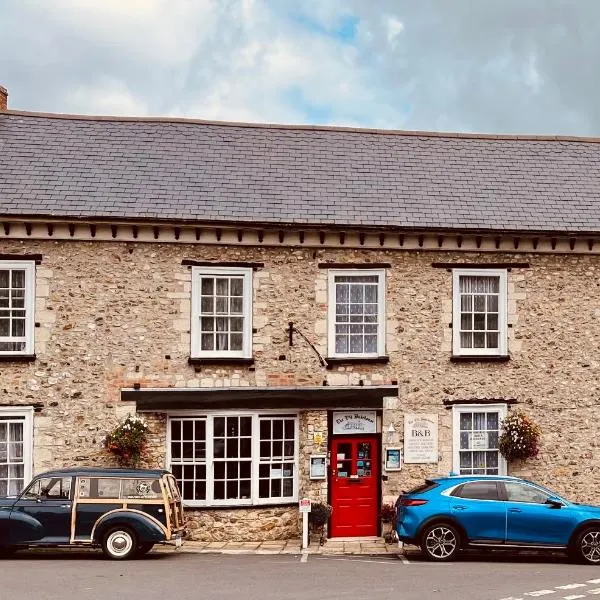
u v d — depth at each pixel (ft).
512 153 65.16
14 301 53.62
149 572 40.70
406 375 56.24
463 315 57.47
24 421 52.80
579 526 46.32
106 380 53.62
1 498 45.57
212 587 36.73
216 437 54.29
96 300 53.93
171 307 54.49
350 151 62.80
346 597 34.65
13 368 52.90
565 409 57.57
